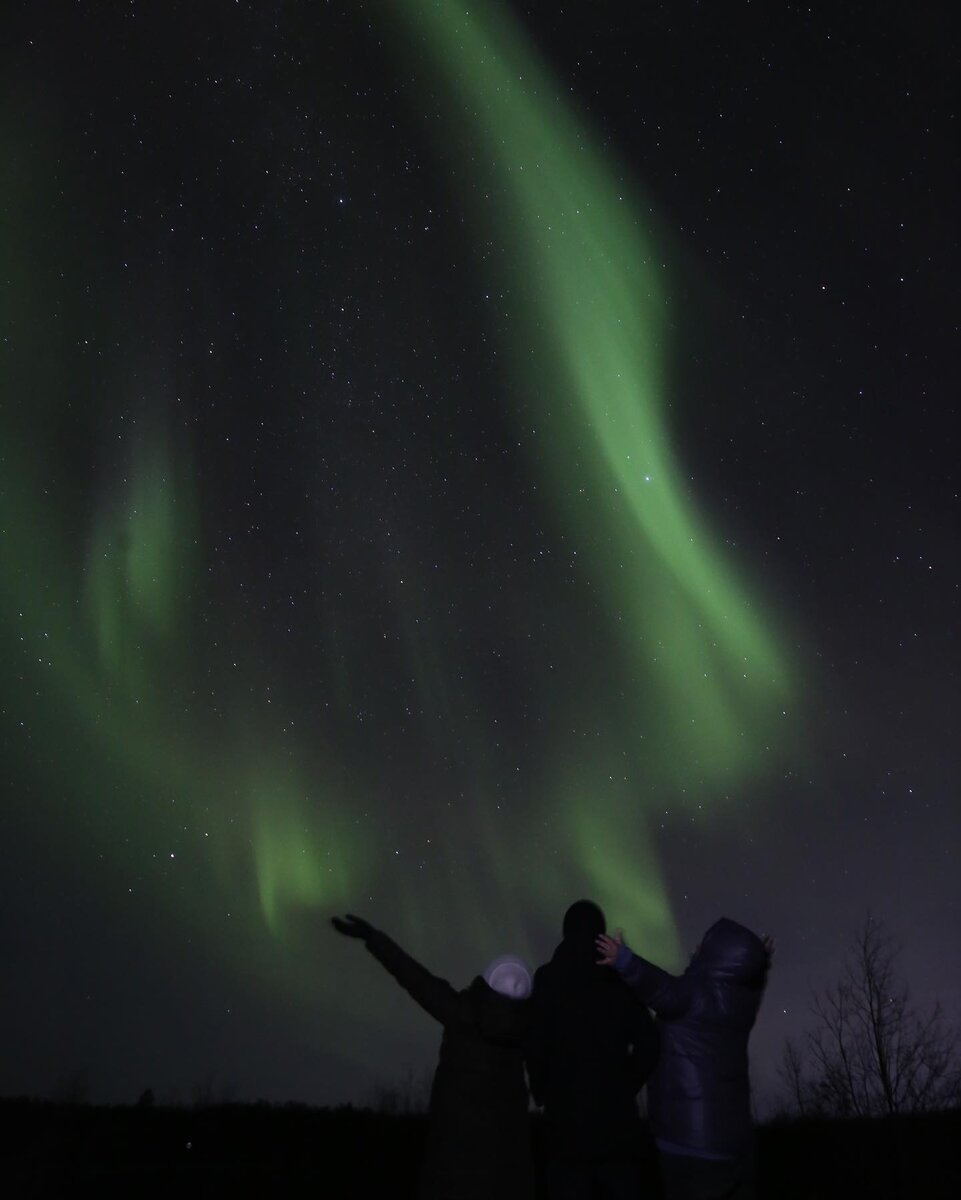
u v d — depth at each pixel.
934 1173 11.34
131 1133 12.63
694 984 6.86
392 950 7.22
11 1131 12.44
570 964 7.11
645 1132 6.91
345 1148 12.44
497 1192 6.84
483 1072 7.03
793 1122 13.39
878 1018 14.18
